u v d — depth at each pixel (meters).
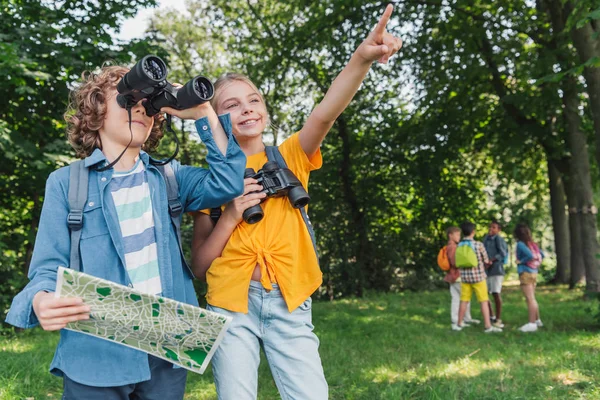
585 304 10.84
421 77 14.78
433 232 18.25
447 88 14.57
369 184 17.17
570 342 6.74
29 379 4.82
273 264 2.25
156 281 1.96
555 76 7.56
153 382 1.96
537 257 8.21
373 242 17.41
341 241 17.31
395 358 5.98
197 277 2.45
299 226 2.34
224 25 17.34
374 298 13.97
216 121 2.13
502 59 13.23
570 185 15.18
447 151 15.87
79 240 1.86
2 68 8.19
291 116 17.83
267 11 16.83
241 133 2.44
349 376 5.24
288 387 2.22
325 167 17.02
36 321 1.70
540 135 13.66
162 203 2.05
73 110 2.09
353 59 2.19
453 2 12.84
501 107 14.73
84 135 2.01
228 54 20.20
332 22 13.74
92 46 9.38
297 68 16.48
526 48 13.60
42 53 9.12
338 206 17.45
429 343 6.95
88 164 1.92
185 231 10.94
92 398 1.79
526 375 5.13
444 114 15.21
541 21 12.49
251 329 2.25
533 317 8.13
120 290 1.61
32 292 1.68
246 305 2.24
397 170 17.28
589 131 14.40
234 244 2.27
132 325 1.72
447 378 5.12
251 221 2.25
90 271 1.85
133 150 2.04
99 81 2.00
